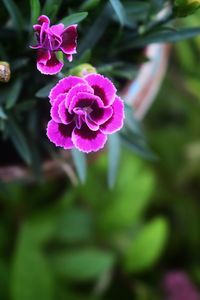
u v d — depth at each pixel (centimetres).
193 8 43
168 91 75
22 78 46
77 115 38
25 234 64
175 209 75
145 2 48
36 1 41
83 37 47
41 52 39
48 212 66
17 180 54
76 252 65
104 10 46
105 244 69
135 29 49
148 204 75
